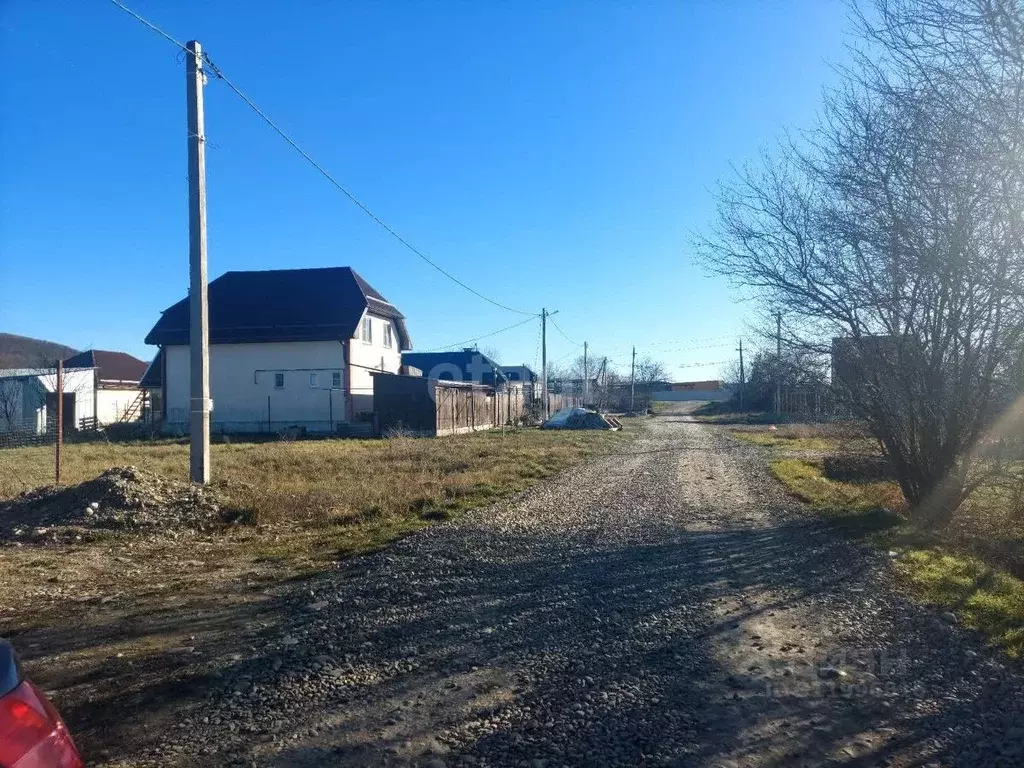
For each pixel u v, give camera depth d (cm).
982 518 1293
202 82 1384
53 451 2538
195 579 846
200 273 1375
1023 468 1180
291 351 4059
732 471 2086
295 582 819
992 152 830
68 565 916
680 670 550
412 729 453
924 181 949
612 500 1474
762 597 749
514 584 798
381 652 587
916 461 1263
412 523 1182
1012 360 1042
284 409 4047
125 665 563
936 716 474
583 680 531
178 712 479
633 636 626
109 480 1217
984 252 883
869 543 1025
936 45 870
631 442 3403
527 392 6550
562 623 662
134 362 6388
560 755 420
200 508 1209
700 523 1201
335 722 462
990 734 450
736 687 519
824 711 481
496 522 1194
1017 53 809
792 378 1340
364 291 4334
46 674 548
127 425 4016
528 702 493
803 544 1022
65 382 4369
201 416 1371
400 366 4816
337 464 2025
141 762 414
